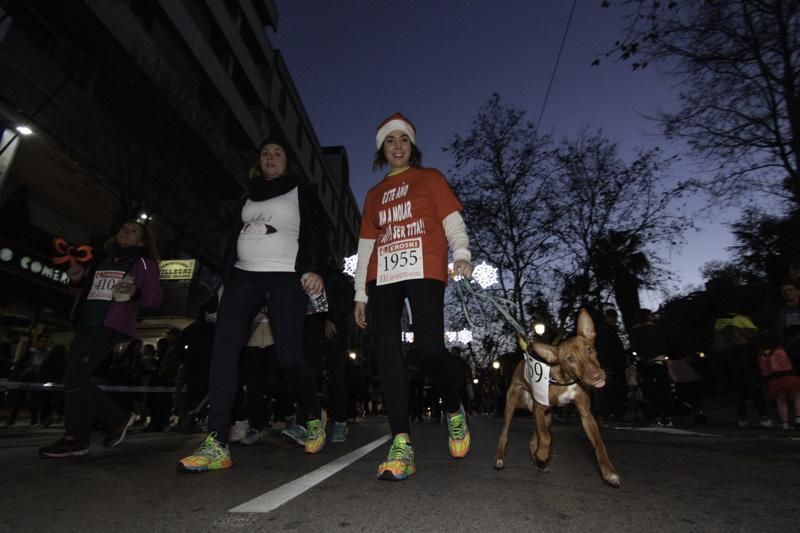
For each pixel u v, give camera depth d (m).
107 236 18.83
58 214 17.14
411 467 2.88
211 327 7.45
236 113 27.42
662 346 9.11
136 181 16.86
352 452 4.24
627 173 21.03
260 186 3.90
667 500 2.31
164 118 18.12
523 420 12.82
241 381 6.28
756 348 7.18
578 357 2.69
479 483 2.67
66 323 16.88
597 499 2.30
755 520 1.97
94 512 2.02
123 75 16.97
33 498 2.30
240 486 2.58
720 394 11.67
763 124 12.96
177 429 8.28
